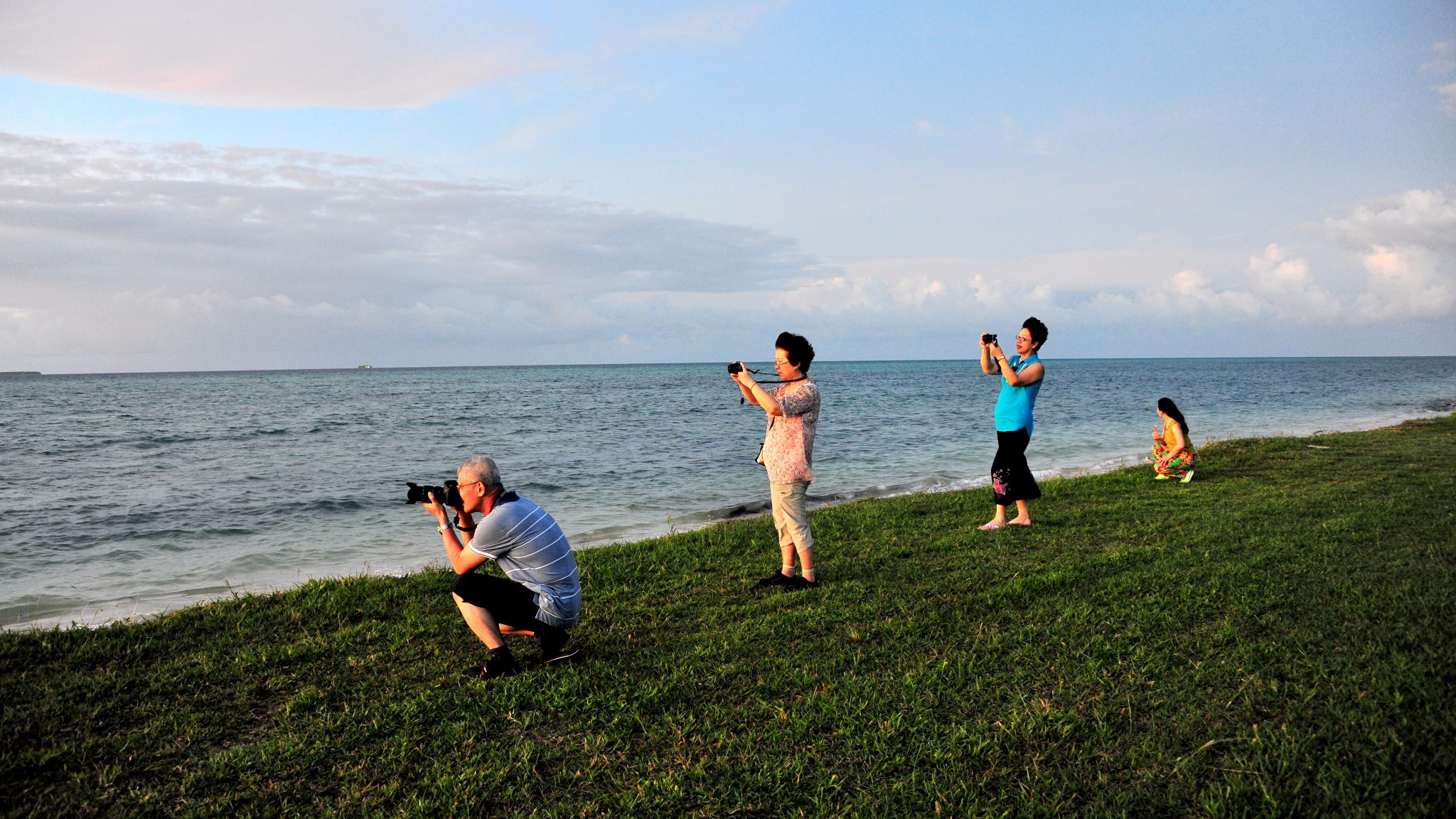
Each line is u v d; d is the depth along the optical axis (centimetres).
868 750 331
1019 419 757
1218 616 474
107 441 2373
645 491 1349
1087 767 314
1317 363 19862
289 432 2708
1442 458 1256
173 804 297
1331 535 681
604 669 420
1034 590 545
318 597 560
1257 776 297
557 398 5459
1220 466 1223
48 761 323
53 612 655
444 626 501
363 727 355
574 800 303
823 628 482
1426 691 349
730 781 310
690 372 17975
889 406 3978
